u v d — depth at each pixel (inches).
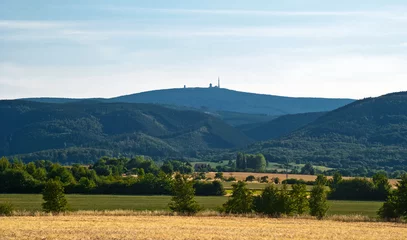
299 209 4808.1
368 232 3644.2
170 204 4840.1
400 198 4554.6
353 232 3636.8
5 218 4173.2
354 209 6008.9
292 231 3614.7
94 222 3941.9
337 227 3922.2
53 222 3895.2
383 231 3715.6
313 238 3304.6
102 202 6594.5
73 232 3351.4
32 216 4379.9
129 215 4596.5
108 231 3415.4
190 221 4141.2
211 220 4259.4
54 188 4690.0
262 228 3745.1
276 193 4783.5
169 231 3464.6
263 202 4761.3
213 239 3171.8
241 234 3405.5
